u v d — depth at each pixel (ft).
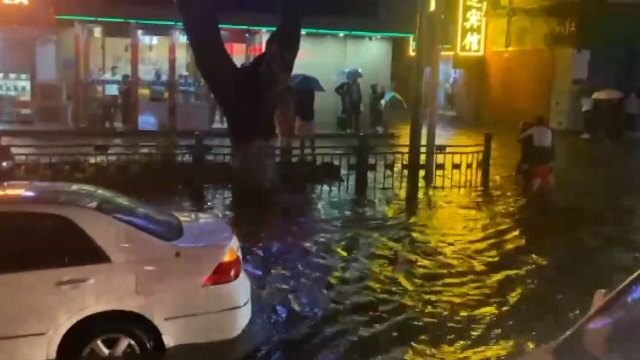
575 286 27.14
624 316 10.82
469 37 88.02
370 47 75.82
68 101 70.28
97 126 69.82
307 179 48.14
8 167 43.52
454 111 106.42
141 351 17.60
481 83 98.78
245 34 71.77
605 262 30.58
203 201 41.98
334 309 24.21
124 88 69.62
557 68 85.66
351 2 73.10
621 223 38.50
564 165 59.93
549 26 85.46
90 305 17.16
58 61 70.49
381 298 25.45
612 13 81.66
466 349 20.97
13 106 69.72
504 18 91.15
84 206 17.92
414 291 26.27
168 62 71.10
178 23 68.28
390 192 46.44
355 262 29.94
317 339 21.50
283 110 58.70
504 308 24.62
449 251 32.04
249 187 44.32
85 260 17.37
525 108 91.15
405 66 109.81
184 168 47.65
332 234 34.76
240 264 19.02
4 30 69.56
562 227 37.32
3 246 17.21
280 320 23.06
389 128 86.33
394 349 20.89
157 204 40.78
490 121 97.86
